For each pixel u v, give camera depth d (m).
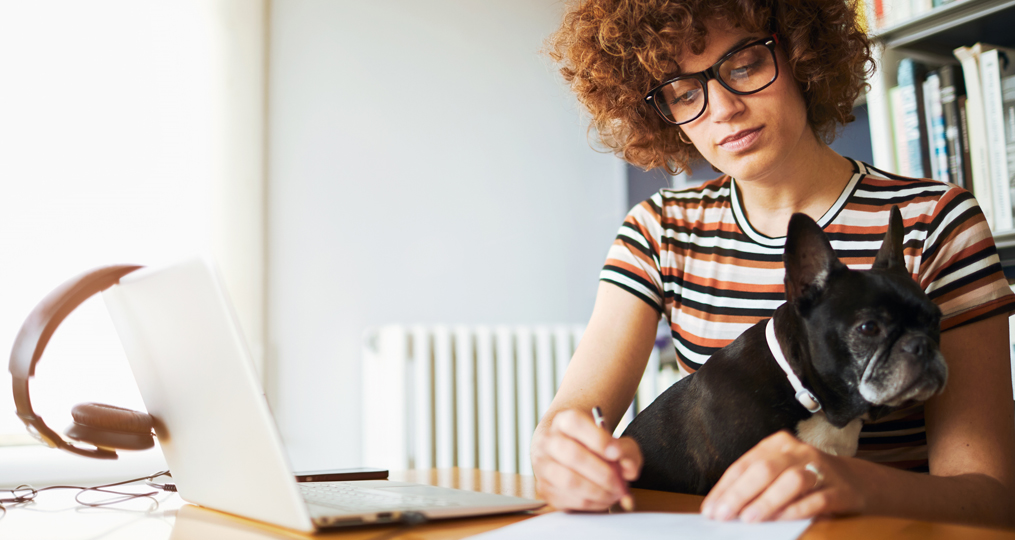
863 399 0.68
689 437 0.78
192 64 2.07
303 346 2.17
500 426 2.23
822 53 0.88
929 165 1.50
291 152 2.21
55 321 0.66
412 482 0.87
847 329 0.69
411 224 2.37
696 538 0.48
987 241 0.82
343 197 2.28
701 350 0.96
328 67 2.29
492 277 2.49
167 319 0.59
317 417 2.17
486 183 2.51
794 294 0.73
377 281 2.30
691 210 1.03
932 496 0.59
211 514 0.65
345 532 0.55
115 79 1.99
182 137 2.06
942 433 0.75
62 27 1.94
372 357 2.17
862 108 1.80
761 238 0.95
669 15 0.86
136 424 0.70
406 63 2.41
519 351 2.28
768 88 0.83
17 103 1.88
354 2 2.34
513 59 2.60
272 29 2.21
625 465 0.59
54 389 1.83
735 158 0.86
